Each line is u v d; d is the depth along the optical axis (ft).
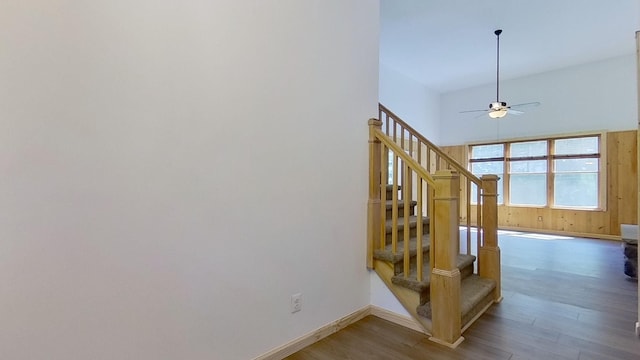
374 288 9.03
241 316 6.15
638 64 7.89
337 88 8.11
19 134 3.88
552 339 7.61
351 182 8.53
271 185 6.63
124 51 4.66
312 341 7.46
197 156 5.48
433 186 7.60
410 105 25.23
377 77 9.41
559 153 23.25
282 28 6.82
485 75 24.47
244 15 6.15
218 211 5.77
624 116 20.72
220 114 5.79
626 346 7.28
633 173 20.29
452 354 6.97
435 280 7.54
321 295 7.72
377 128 9.09
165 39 5.09
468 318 8.32
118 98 4.61
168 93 5.13
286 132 6.91
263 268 6.51
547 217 23.54
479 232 10.30
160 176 5.05
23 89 3.89
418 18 15.72
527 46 19.10
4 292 3.81
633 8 14.70
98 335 4.49
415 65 22.40
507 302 9.91
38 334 4.03
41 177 4.02
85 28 4.32
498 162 26.00
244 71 6.15
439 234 7.52
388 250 8.84
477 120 27.14
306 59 7.34
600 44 18.85
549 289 11.11
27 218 3.94
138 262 4.84
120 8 4.63
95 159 4.43
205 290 5.62
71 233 4.25
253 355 6.35
